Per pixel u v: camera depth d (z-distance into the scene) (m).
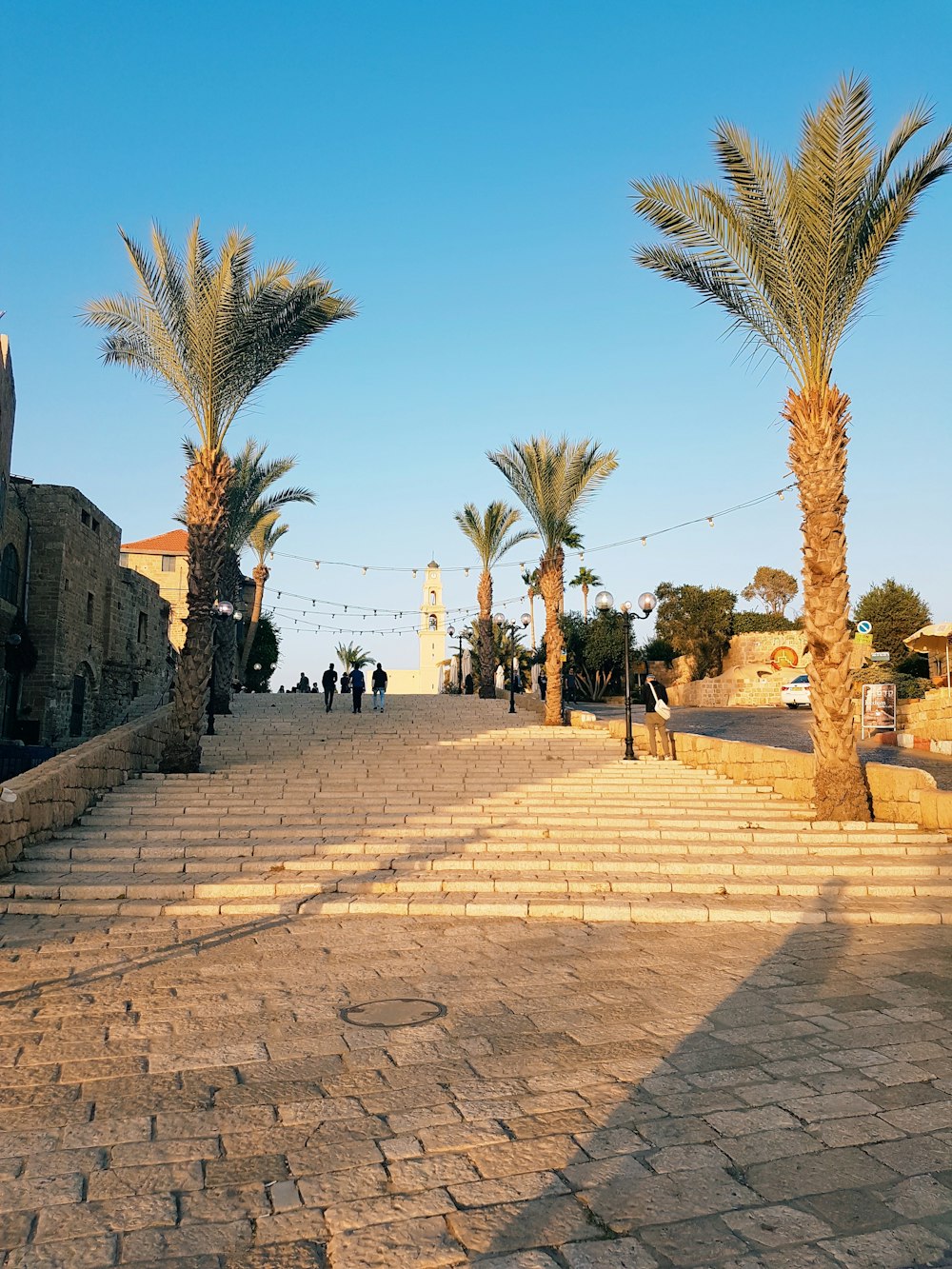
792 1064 5.19
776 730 26.48
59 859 11.44
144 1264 3.27
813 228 12.78
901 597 40.94
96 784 14.21
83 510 27.98
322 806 14.12
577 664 53.34
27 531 25.75
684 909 9.30
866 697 25.30
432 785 15.77
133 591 33.84
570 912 9.37
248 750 19.42
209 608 16.91
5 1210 3.65
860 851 11.98
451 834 12.73
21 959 7.76
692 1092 4.79
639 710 39.06
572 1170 3.94
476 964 7.51
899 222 12.85
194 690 16.66
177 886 10.03
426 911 9.48
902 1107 4.58
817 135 12.45
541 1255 3.29
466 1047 5.51
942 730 22.89
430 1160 4.04
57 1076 5.11
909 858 11.61
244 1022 6.01
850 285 13.29
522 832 12.76
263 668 56.06
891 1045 5.50
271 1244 3.39
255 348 16.92
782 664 50.44
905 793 13.24
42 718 25.11
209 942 8.38
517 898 9.91
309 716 25.94
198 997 6.61
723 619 55.12
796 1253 3.29
